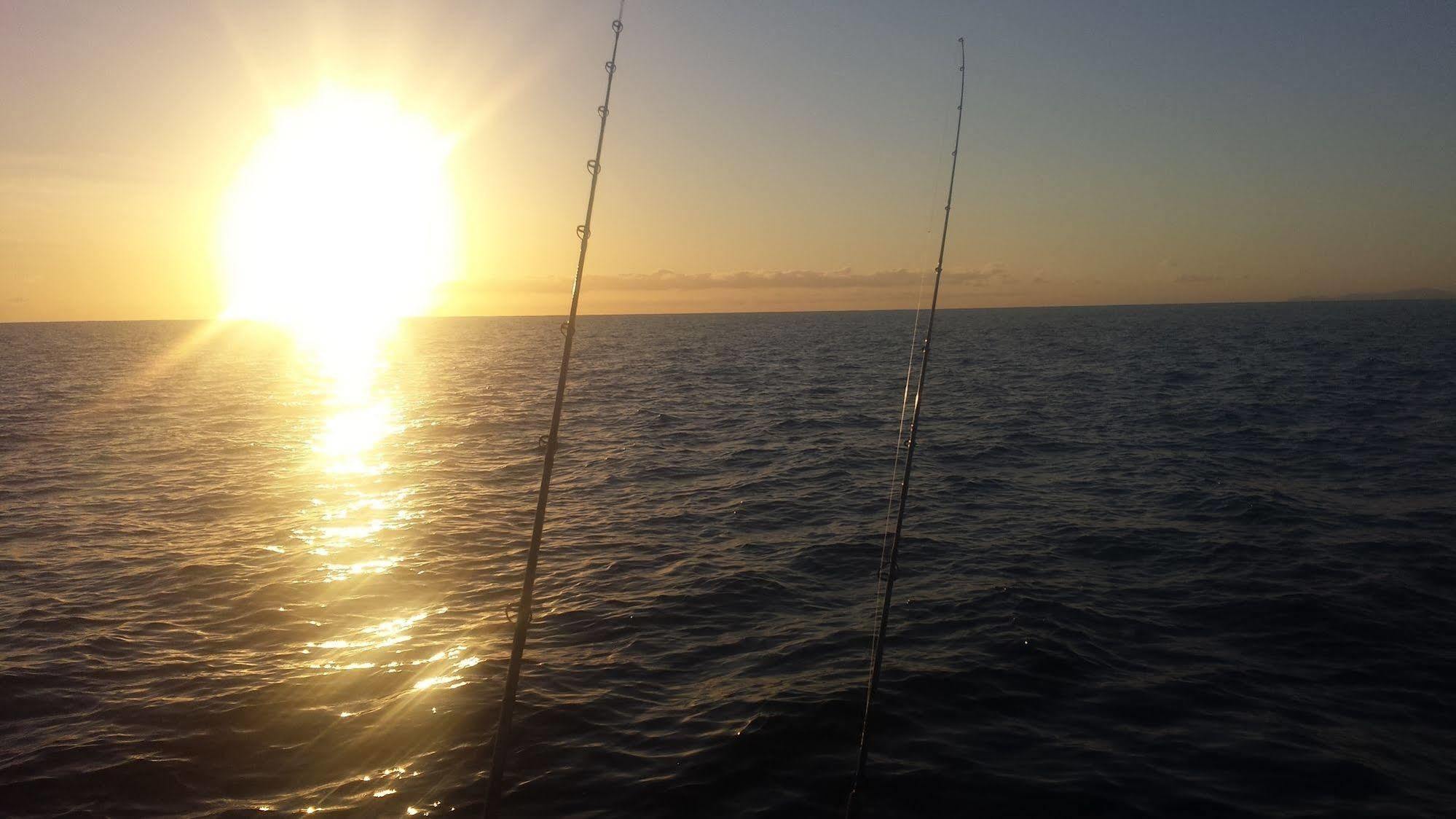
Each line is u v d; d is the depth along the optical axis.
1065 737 6.09
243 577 10.19
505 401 29.56
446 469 17.25
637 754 5.88
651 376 39.56
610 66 4.33
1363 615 8.28
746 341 74.56
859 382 35.03
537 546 3.84
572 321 4.11
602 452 19.16
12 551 11.57
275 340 103.06
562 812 5.21
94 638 8.27
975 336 78.25
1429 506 12.35
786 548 11.22
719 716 6.42
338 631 8.42
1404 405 23.00
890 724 6.27
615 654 7.75
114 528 12.72
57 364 54.25
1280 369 35.53
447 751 5.96
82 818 5.26
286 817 5.22
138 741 6.17
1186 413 23.08
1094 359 44.66
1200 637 7.92
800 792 5.41
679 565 10.54
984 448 18.52
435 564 10.70
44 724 6.48
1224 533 11.29
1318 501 12.85
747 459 17.91
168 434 22.50
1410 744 5.96
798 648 7.80
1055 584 9.48
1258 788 5.43
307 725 6.38
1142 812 5.20
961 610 8.68
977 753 5.88
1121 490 14.16
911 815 5.19
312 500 14.48
